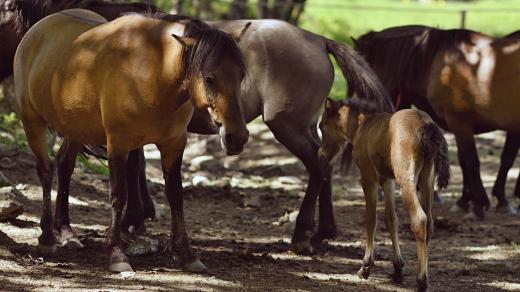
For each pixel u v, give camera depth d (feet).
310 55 39.27
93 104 32.83
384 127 32.40
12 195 42.65
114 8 40.40
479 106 50.14
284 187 57.67
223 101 30.37
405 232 45.55
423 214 30.19
